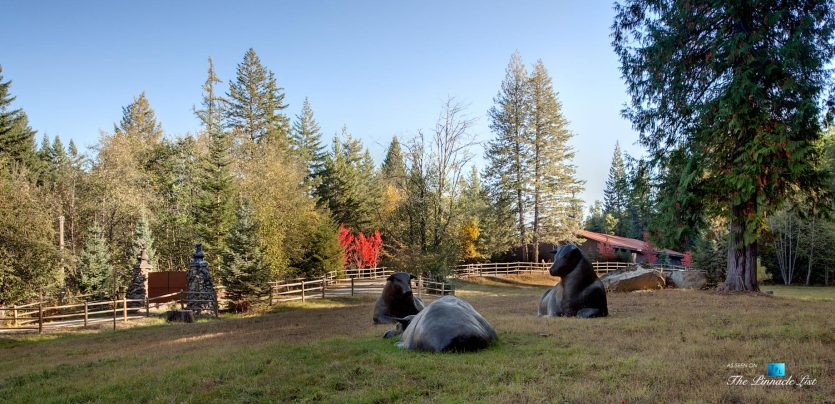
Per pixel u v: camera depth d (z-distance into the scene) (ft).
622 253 174.91
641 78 64.75
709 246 131.95
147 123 180.96
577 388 17.62
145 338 48.03
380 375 21.03
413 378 20.36
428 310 26.89
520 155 161.38
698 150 57.41
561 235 158.40
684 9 57.16
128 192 121.70
